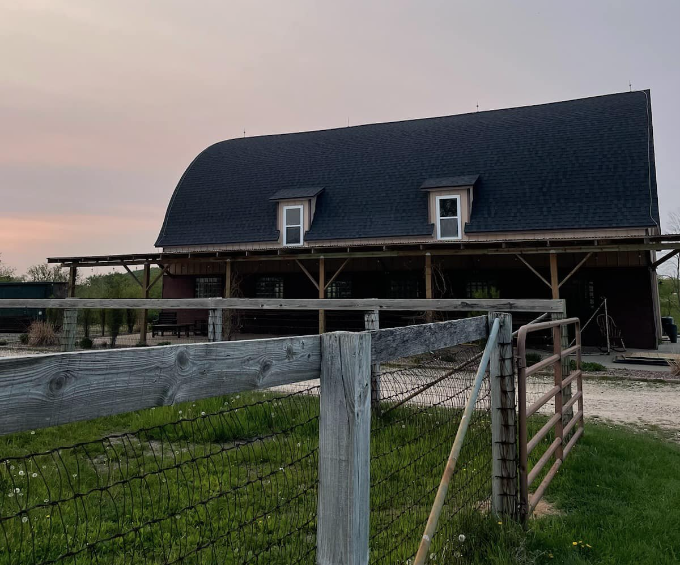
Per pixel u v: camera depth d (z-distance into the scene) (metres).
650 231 14.88
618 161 16.25
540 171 17.11
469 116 21.12
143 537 2.87
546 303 5.67
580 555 2.96
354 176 20.02
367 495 1.72
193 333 19.80
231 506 3.31
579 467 4.59
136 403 1.22
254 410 5.47
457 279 16.89
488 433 4.44
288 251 15.35
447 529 3.01
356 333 1.75
